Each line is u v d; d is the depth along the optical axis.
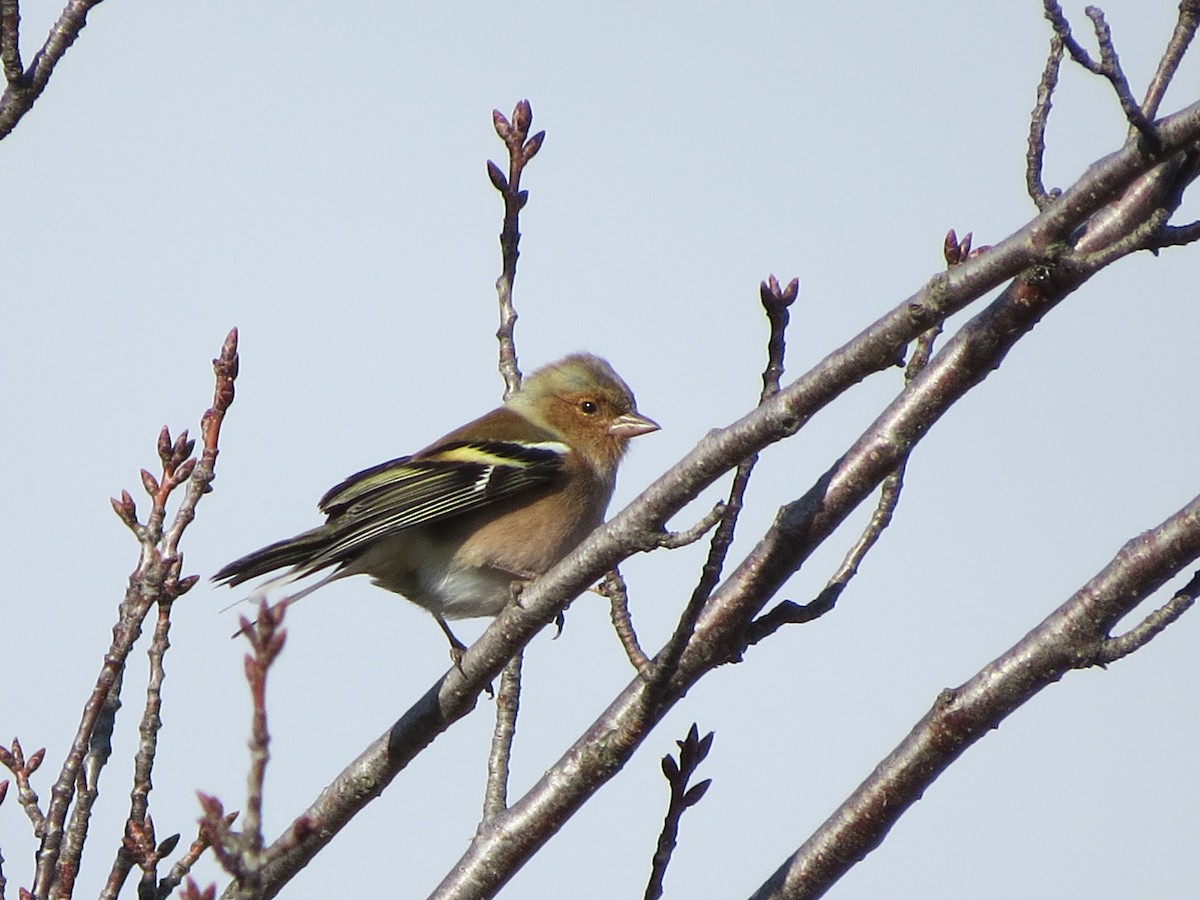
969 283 9.16
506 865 10.80
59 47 10.60
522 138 13.09
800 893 10.34
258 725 7.14
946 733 10.20
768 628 10.66
